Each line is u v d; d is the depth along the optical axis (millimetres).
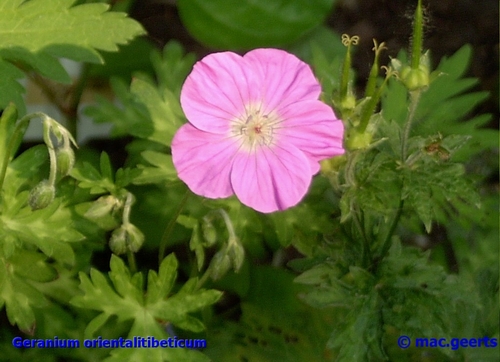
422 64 232
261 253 267
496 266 280
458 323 271
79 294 259
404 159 242
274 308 281
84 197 254
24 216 242
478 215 279
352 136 225
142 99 269
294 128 224
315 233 258
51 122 225
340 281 246
